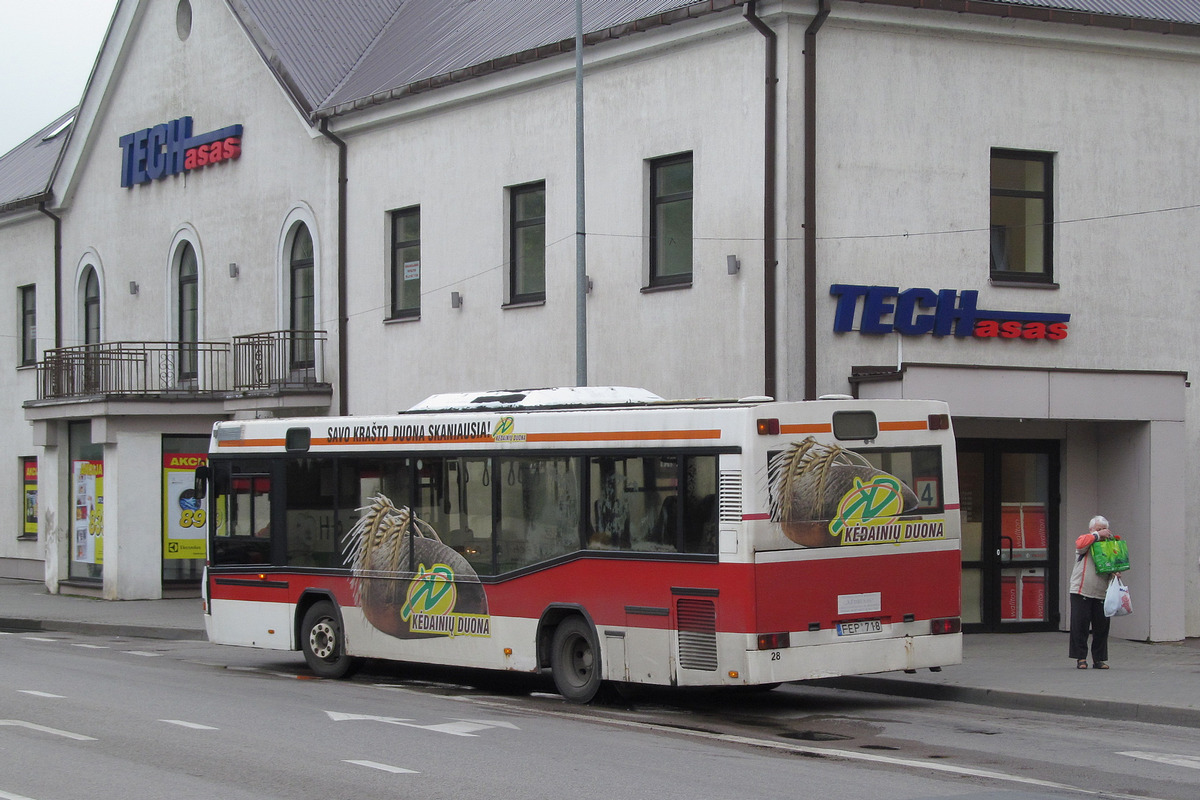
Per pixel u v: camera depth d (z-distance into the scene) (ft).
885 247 61.05
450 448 50.19
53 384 100.07
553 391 50.60
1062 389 59.77
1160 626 62.39
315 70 89.25
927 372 57.16
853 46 60.85
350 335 84.69
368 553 52.85
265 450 56.95
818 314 59.72
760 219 60.34
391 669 57.67
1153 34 65.72
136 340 102.01
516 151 73.67
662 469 43.57
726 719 42.91
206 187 96.94
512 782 31.45
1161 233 66.95
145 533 91.91
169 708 43.78
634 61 66.59
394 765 33.60
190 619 79.36
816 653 42.04
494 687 51.85
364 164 83.76
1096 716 44.14
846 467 43.21
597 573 45.16
